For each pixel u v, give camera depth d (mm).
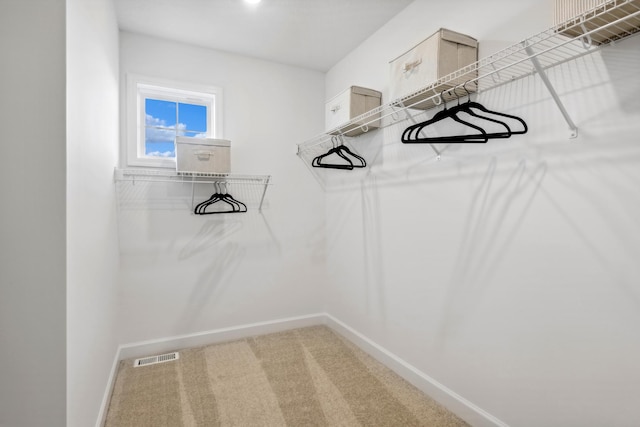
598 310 1235
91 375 1502
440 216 1942
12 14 1098
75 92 1248
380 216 2469
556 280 1366
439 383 1944
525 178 1480
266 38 2631
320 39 2652
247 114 2926
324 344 2758
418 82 1706
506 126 1448
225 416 1812
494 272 1624
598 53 1225
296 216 3135
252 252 2957
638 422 1138
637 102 1121
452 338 1857
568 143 1318
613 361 1196
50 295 1115
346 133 2607
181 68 2686
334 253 3104
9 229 1090
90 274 1501
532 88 1452
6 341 1086
